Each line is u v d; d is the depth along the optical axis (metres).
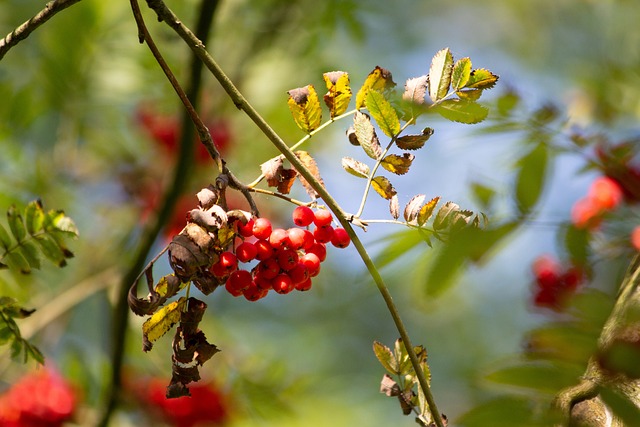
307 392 2.21
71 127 2.22
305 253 1.46
